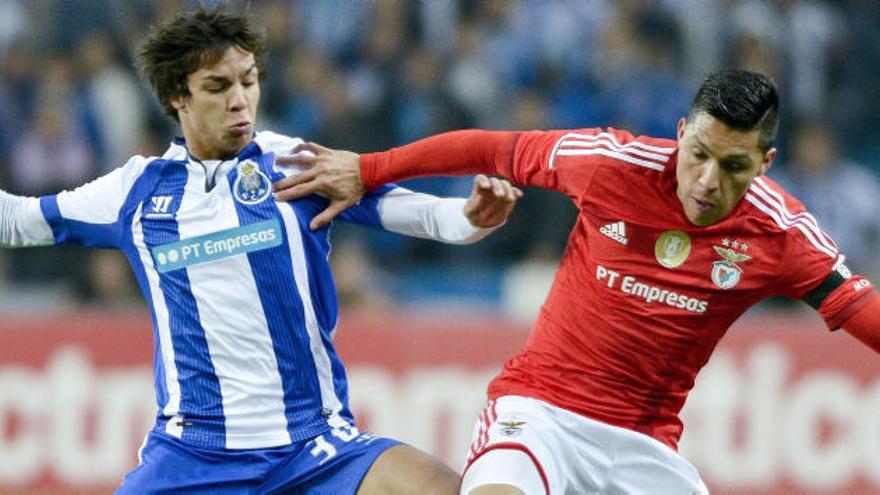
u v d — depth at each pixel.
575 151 16.98
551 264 36.53
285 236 17.34
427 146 17.53
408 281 36.97
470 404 31.36
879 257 39.00
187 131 17.55
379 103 39.34
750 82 15.59
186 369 17.27
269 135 18.03
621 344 16.97
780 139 41.03
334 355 17.83
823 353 31.72
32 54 39.69
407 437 31.17
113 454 31.00
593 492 17.56
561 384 17.23
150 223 17.45
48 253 35.56
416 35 41.53
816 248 16.56
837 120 42.69
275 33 40.34
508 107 40.50
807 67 42.94
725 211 16.25
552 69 41.44
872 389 31.66
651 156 16.55
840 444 31.55
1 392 31.03
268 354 17.20
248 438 17.19
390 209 18.08
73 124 38.84
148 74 17.77
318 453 17.25
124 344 31.33
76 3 40.44
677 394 17.38
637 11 42.56
